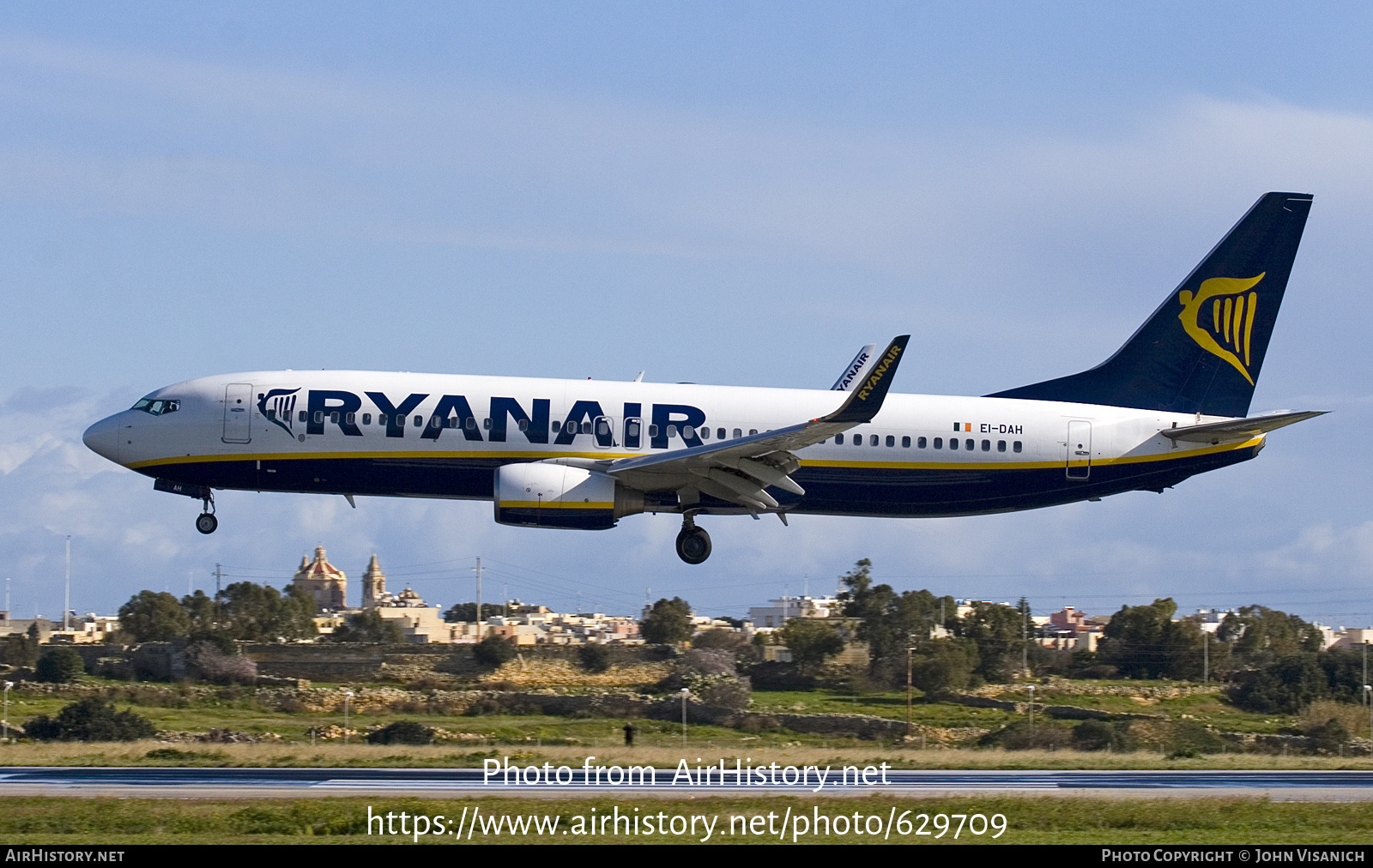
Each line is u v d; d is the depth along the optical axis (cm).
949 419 11975
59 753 10625
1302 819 7581
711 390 11838
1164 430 12275
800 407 11756
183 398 11594
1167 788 9175
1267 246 12762
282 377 11619
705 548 11831
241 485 11531
